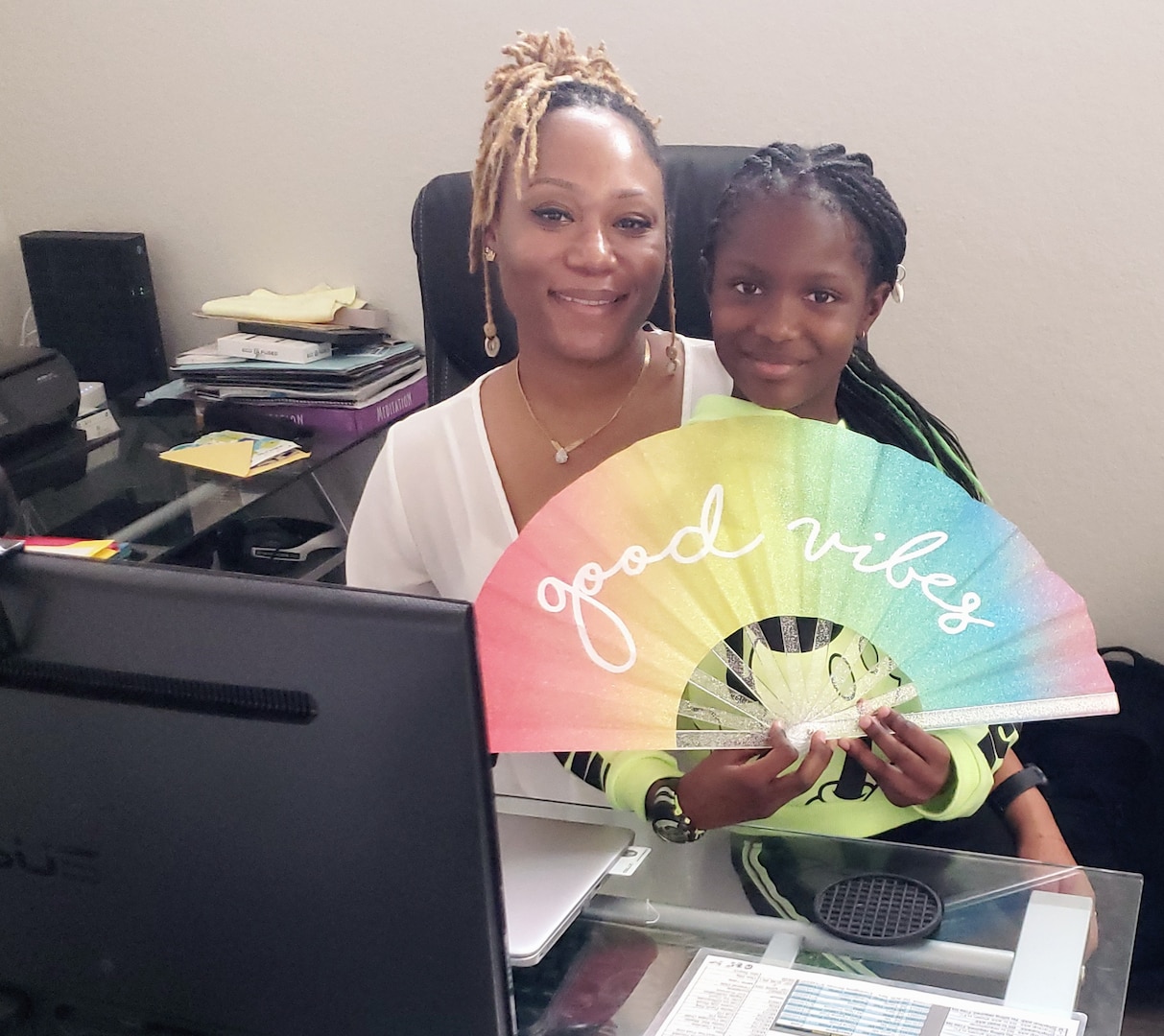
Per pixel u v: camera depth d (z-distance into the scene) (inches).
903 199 60.9
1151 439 61.3
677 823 33.6
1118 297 59.6
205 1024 25.1
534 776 39.5
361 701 20.7
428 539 42.1
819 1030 26.5
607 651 32.5
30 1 76.0
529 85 38.3
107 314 78.0
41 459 68.9
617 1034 27.6
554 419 40.2
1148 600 63.9
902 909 30.5
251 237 76.7
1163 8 55.1
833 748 34.5
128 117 76.7
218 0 71.6
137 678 21.9
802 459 33.5
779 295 36.3
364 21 68.8
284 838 22.3
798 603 32.8
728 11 60.7
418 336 75.2
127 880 23.9
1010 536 32.9
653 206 38.6
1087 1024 26.4
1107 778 61.4
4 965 26.1
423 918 22.3
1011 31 57.2
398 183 71.9
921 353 63.0
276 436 70.5
